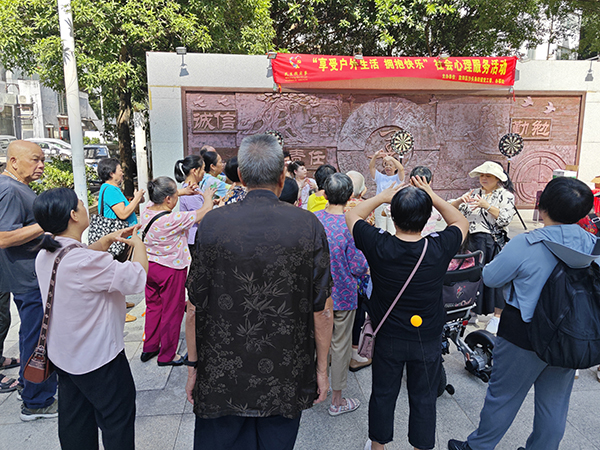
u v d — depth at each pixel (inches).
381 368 82.7
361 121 301.7
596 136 314.3
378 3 417.1
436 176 311.9
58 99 1045.2
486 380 121.1
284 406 61.4
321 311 63.7
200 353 62.4
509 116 309.4
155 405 113.2
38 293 106.3
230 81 285.0
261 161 62.5
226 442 62.9
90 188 456.8
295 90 291.7
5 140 650.2
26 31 313.3
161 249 127.3
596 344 69.6
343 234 103.3
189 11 349.7
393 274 77.6
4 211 101.7
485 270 82.5
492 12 431.8
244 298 59.9
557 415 78.5
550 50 502.9
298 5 447.5
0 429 104.1
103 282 71.8
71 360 73.0
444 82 300.7
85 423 78.5
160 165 288.2
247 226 60.2
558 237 74.9
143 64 394.6
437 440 99.0
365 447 92.1
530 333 74.6
